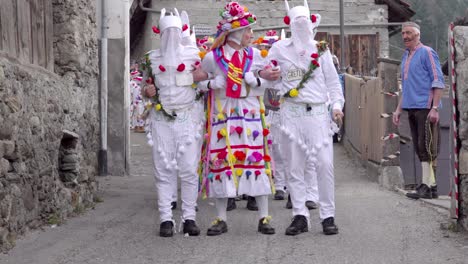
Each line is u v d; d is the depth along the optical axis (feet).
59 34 33.09
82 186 32.24
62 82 31.53
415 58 32.76
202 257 22.88
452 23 25.57
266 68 25.39
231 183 25.64
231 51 25.88
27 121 26.30
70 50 33.09
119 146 45.09
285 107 25.81
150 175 45.62
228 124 25.71
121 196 36.11
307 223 26.14
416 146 33.47
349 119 53.31
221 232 26.37
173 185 26.45
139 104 80.79
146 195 36.45
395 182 37.22
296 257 22.63
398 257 22.43
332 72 25.64
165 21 25.96
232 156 25.64
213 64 25.94
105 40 44.16
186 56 26.11
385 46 88.12
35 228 27.12
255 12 86.28
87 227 27.89
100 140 44.27
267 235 25.96
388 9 88.33
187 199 26.32
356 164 47.78
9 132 24.45
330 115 26.30
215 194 25.91
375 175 39.65
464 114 25.14
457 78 25.22
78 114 32.65
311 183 31.30
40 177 27.66
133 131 82.74
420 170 38.40
